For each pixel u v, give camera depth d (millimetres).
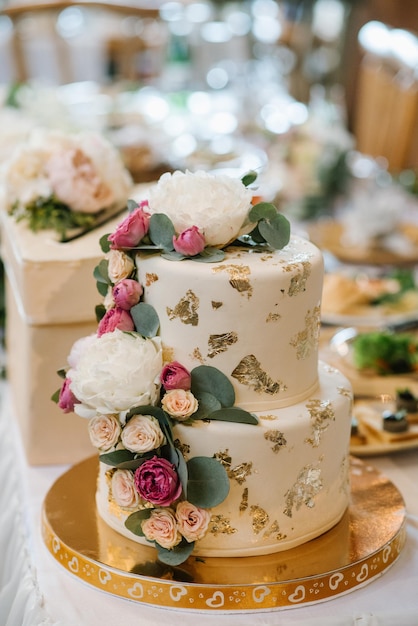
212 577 1037
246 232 1076
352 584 1074
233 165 2980
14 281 1580
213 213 1032
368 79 4055
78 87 4109
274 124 3795
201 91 4629
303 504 1096
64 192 1538
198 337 1042
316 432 1078
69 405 1110
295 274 1038
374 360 1727
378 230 2535
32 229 1544
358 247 2555
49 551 1163
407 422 1496
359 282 2244
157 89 4430
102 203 1588
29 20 4715
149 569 1055
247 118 3924
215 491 1034
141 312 1063
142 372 1015
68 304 1407
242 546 1077
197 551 1083
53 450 1471
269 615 1024
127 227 1058
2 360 2043
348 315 2094
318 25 5621
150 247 1060
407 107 3736
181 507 1044
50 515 1198
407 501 1328
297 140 3428
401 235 2633
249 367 1052
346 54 5566
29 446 1462
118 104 3410
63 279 1396
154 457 1023
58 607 1051
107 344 1034
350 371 1747
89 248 1438
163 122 3408
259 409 1071
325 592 1053
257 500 1064
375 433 1491
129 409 1021
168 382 1027
